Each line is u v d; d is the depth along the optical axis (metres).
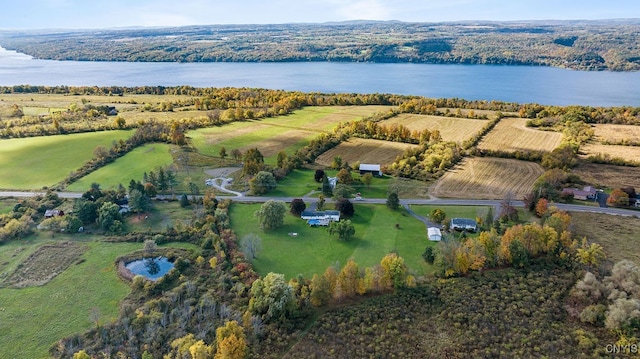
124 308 83.81
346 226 108.56
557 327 77.38
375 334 77.94
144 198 126.31
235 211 127.31
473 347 74.12
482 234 97.50
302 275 92.12
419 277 92.50
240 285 89.50
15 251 105.38
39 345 75.75
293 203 124.31
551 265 94.38
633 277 82.38
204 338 76.12
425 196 136.00
